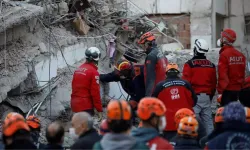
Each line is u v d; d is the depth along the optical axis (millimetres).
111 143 6465
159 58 12312
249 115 7809
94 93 12109
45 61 14094
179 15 21438
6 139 7023
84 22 16000
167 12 21453
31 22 14125
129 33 17828
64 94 14000
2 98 12695
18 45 13875
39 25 14508
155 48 12477
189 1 21297
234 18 23750
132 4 19891
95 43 16016
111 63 16203
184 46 21375
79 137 7770
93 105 12203
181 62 16609
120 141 6473
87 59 12273
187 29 21375
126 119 6527
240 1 23656
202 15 21250
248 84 10023
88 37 15516
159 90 10594
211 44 21203
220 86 12094
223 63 12148
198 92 11867
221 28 23766
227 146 6977
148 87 12266
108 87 15367
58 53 14547
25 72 13383
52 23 15188
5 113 13172
